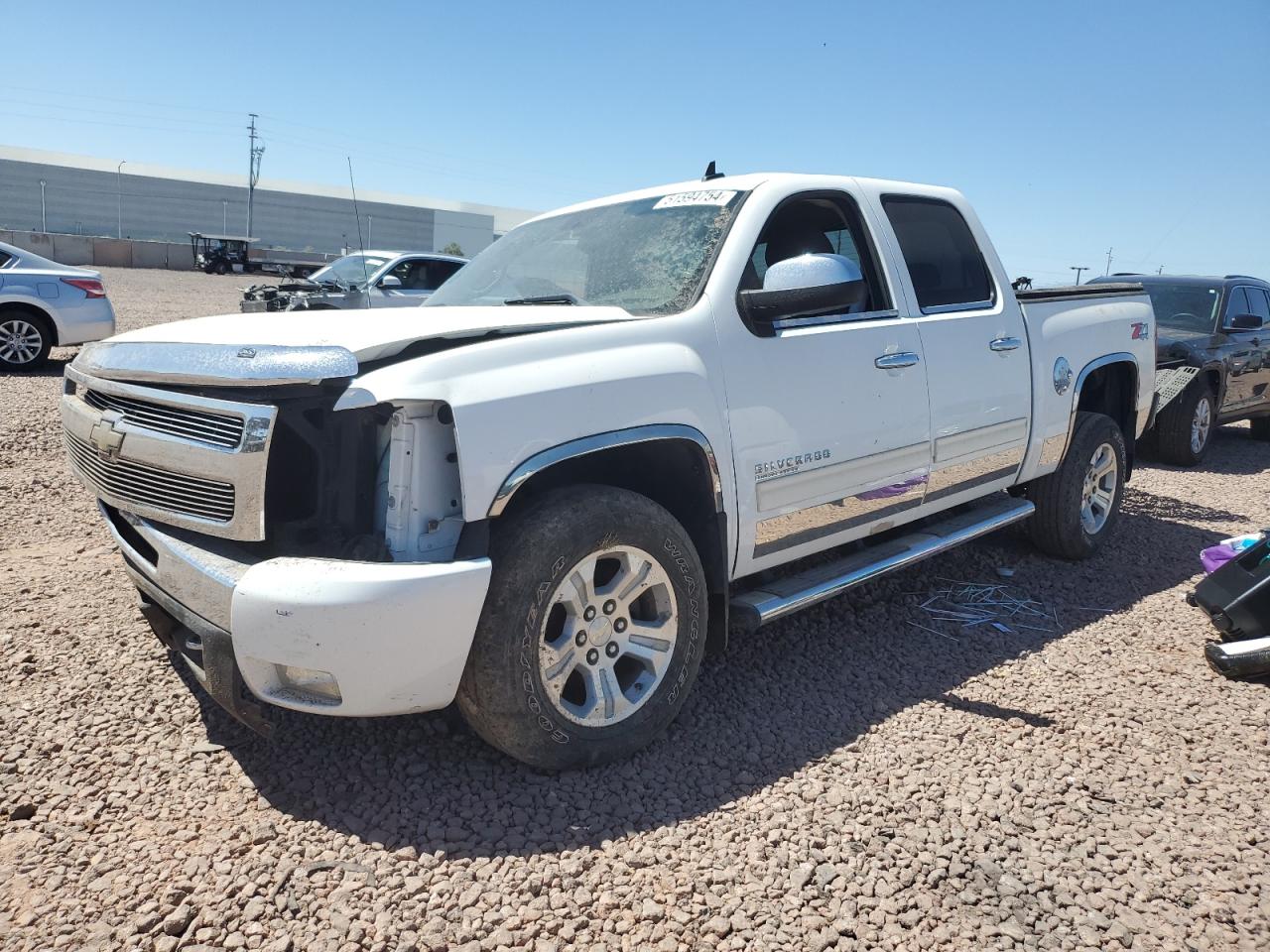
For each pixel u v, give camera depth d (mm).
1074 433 5074
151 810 2668
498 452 2605
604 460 3266
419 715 3273
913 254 4250
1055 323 4859
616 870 2486
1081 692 3658
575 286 3730
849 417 3621
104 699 3281
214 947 2152
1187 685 3748
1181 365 8539
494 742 2787
